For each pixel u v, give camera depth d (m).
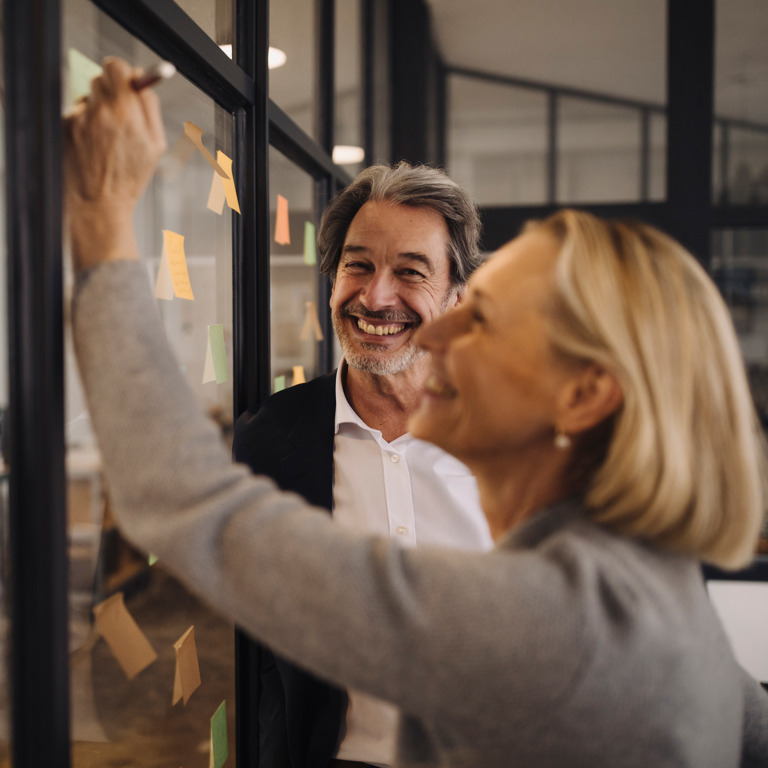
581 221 0.64
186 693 1.03
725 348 0.60
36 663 0.67
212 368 1.12
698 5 2.65
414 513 1.23
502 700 0.51
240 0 1.19
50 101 0.64
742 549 0.59
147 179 0.66
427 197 1.19
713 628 0.60
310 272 1.79
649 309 0.58
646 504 0.57
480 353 0.64
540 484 0.65
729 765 0.61
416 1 2.88
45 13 0.63
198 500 0.56
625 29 2.77
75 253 0.64
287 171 1.57
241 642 1.21
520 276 0.63
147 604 0.94
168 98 0.95
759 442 0.62
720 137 2.69
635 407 0.57
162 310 0.97
